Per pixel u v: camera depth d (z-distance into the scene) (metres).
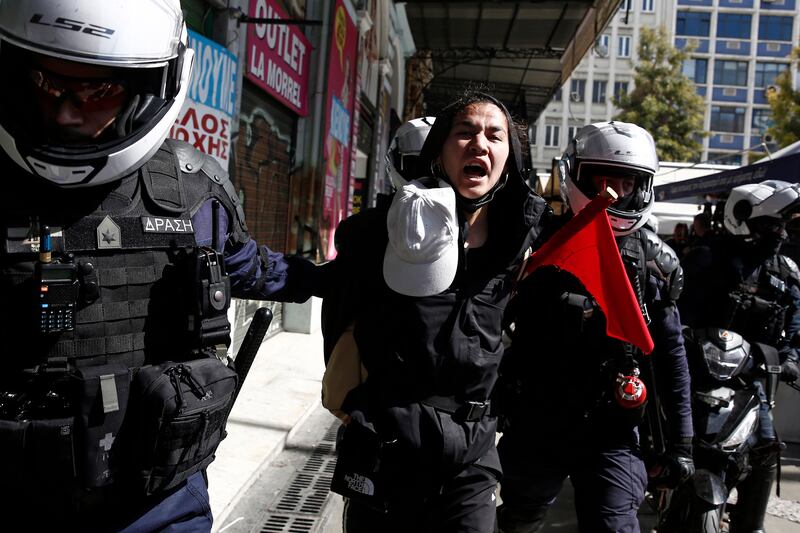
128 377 1.39
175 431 1.39
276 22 5.87
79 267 1.36
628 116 38.94
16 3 1.28
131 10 1.33
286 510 3.46
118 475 1.39
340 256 1.91
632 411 2.37
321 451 4.26
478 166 1.80
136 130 1.38
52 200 1.36
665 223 15.68
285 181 8.60
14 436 1.29
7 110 1.29
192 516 1.54
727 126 55.53
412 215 1.68
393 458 1.79
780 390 5.05
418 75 19.84
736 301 3.15
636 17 53.00
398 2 14.59
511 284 1.89
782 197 3.11
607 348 2.41
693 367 3.07
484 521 1.84
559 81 21.03
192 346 1.50
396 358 1.78
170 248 1.48
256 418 4.52
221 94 5.52
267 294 1.82
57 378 1.33
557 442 2.46
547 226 2.57
